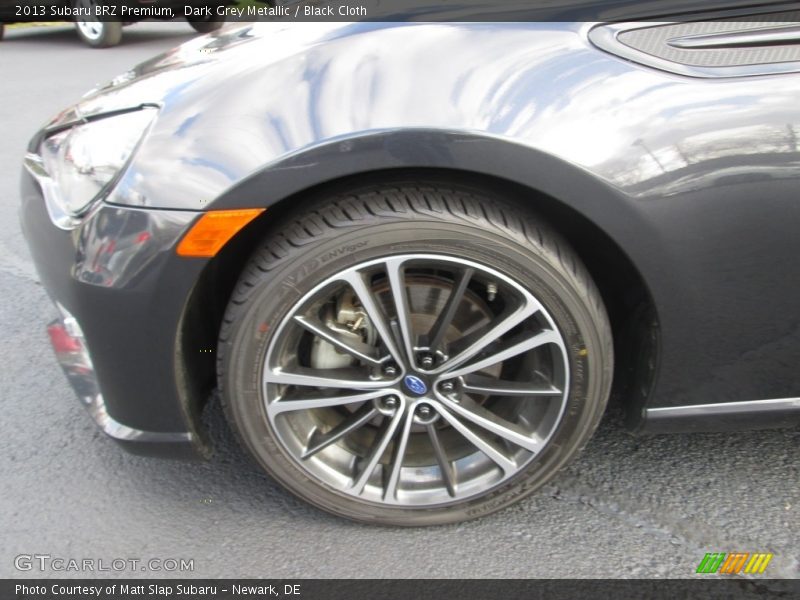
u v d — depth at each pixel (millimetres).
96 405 1826
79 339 1732
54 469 2158
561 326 1619
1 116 6051
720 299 1598
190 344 1719
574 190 1472
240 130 1501
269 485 2078
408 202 1535
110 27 9258
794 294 1597
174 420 1742
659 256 1536
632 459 2141
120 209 1540
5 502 2029
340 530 1913
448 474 1822
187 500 2031
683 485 2039
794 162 1479
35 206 1754
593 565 1791
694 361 1686
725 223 1515
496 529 1902
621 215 1492
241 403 1675
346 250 1535
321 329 1646
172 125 1551
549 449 1771
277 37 1768
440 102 1458
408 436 1779
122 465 2168
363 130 1444
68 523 1959
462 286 1608
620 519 1929
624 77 1493
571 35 1534
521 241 1543
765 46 1507
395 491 1829
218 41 1994
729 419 1785
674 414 1774
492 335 1645
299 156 1454
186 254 1522
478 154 1445
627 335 1859
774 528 1888
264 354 1624
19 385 2557
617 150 1464
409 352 1672
